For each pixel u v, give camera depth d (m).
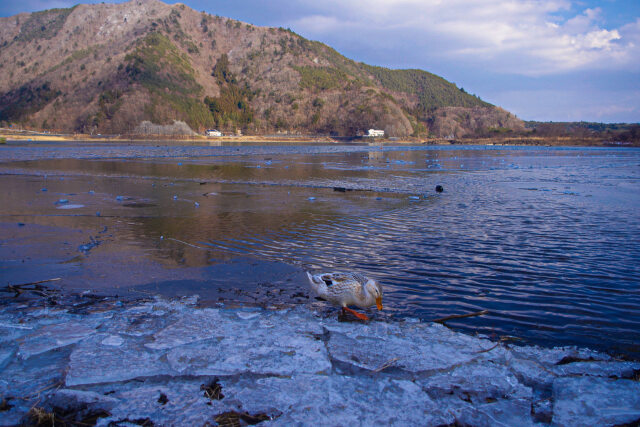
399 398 3.22
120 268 6.76
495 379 3.54
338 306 5.33
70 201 13.25
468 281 6.33
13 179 19.50
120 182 18.88
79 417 2.96
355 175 23.89
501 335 4.57
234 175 23.03
